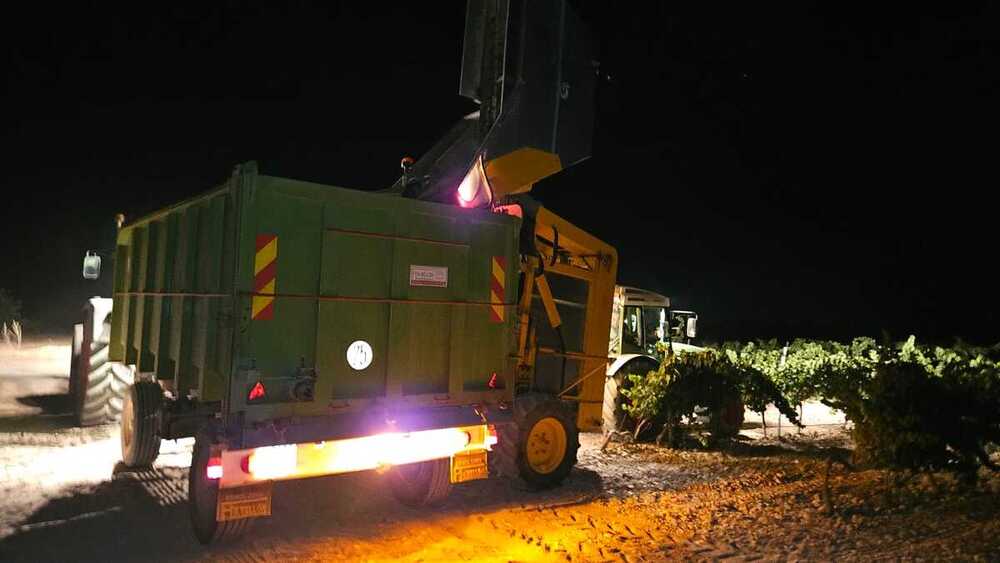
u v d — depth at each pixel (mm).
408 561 5180
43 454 8109
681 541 5617
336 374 5512
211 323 5551
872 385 7441
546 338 8336
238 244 5059
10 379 13578
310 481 7230
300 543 5480
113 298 8438
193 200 6039
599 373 8680
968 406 6914
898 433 7051
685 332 13539
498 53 7137
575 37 7840
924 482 6848
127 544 5398
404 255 5887
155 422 7367
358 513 6270
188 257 6172
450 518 6168
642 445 9523
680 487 7238
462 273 6270
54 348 19859
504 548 5465
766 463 8352
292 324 5301
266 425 5199
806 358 13242
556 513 6348
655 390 9320
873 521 5949
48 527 5742
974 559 4895
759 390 9898
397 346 5840
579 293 8609
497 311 6566
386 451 5645
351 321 5586
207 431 5230
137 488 6855
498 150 7270
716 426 9398
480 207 7207
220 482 4953
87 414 9625
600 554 5344
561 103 7641
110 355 8383
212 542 5328
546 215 7863
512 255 6676
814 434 10984
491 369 6527
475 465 6223
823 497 6723
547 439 7129
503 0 7137
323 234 5441
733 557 5258
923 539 5422
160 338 6750
